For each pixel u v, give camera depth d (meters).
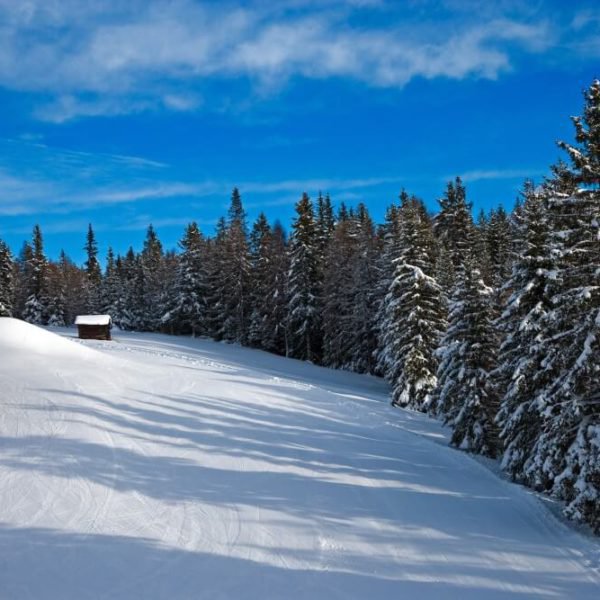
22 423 15.61
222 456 14.83
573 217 13.59
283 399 23.39
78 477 12.25
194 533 10.16
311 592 8.42
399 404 28.33
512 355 17.23
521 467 15.84
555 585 9.12
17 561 8.65
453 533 11.15
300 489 12.97
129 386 21.75
